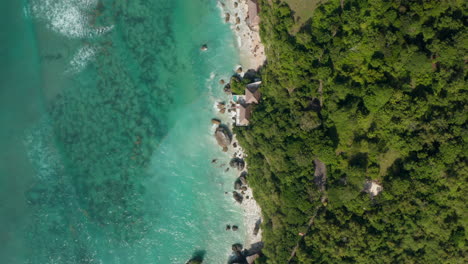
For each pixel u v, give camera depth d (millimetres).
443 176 51531
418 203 52500
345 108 52656
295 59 54875
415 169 52156
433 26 49938
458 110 49594
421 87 52219
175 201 66250
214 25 63469
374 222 54469
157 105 65500
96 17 64688
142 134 66000
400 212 53844
